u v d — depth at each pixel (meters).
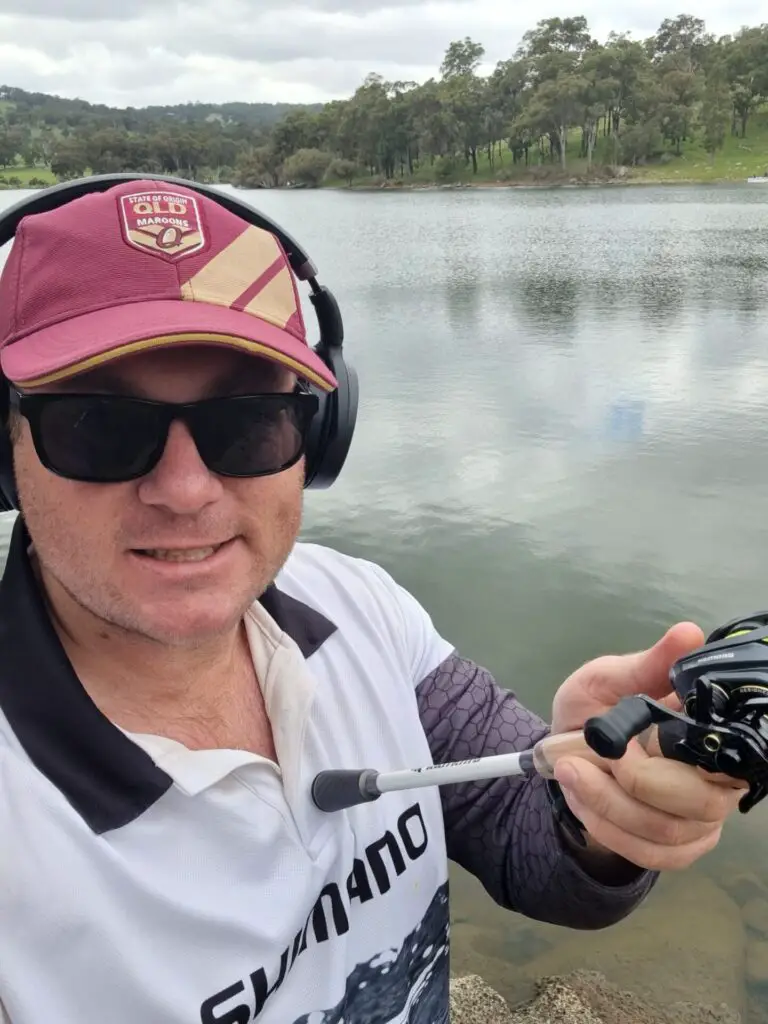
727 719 0.33
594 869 0.47
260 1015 0.41
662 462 3.28
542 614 2.22
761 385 4.43
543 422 3.85
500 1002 1.05
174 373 0.38
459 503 2.90
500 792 0.54
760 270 9.30
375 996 0.48
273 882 0.42
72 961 0.36
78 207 0.40
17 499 0.43
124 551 0.38
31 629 0.39
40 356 0.37
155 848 0.39
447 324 6.72
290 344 0.41
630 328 6.30
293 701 0.46
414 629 0.57
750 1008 1.08
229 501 0.39
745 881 1.29
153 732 0.42
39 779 0.37
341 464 0.56
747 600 2.24
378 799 0.49
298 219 19.95
